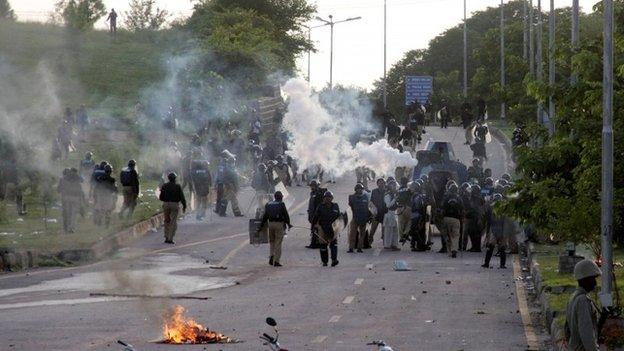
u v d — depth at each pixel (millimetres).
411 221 45781
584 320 16344
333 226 41344
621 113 26812
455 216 43719
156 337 25859
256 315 29688
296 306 31406
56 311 30469
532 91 28375
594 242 27938
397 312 30234
